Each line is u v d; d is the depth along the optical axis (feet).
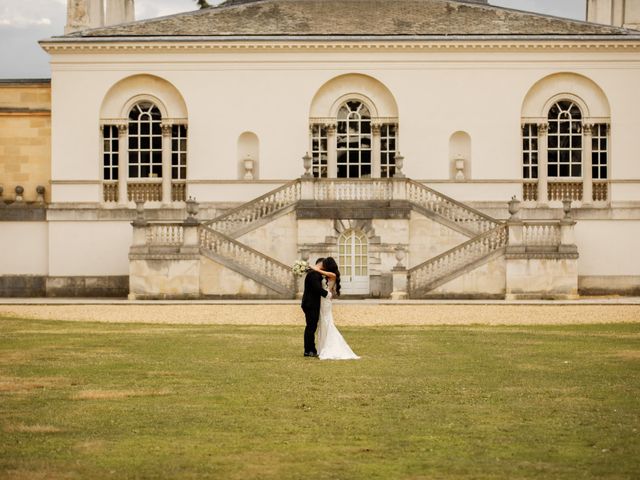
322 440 55.62
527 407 64.34
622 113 181.47
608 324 119.24
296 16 188.65
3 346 95.09
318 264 89.51
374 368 81.00
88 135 181.88
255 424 59.52
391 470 49.57
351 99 183.11
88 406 64.44
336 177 180.86
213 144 181.98
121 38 181.06
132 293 161.99
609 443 54.70
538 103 181.98
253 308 140.67
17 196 184.44
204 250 161.38
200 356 88.22
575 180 181.98
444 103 181.68
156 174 183.83
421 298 160.35
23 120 186.39
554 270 160.45
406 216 167.02
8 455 51.83
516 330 111.96
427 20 187.52
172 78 181.88
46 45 180.86
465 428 58.44
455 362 84.64
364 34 183.01
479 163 181.37
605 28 184.44
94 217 181.27
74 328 114.11
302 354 90.07
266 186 181.78
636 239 179.73
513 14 188.24
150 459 51.42
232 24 186.50
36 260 182.39
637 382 73.72
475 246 161.58
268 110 181.88
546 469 49.62
